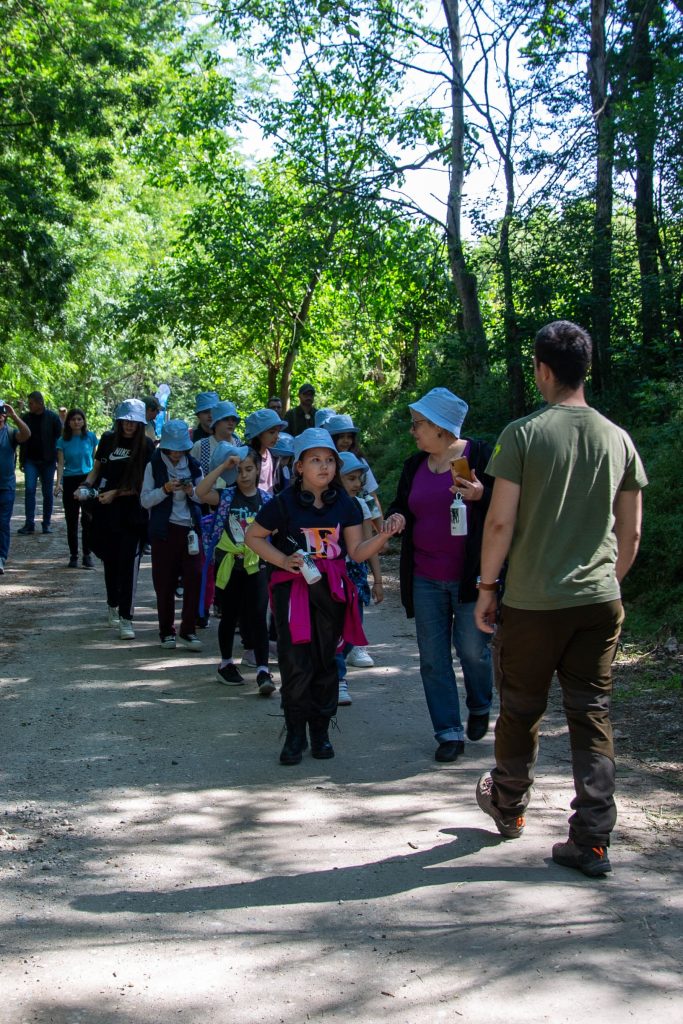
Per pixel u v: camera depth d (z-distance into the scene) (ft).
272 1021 10.68
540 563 13.87
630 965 11.61
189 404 168.04
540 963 11.69
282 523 19.15
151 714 22.31
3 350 104.17
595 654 14.05
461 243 59.36
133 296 98.78
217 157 96.27
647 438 36.19
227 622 24.93
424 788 17.74
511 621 14.15
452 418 18.67
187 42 91.81
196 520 28.43
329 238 70.90
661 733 20.01
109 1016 10.79
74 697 23.66
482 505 18.80
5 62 71.05
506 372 54.54
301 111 77.56
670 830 15.57
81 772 18.61
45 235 74.54
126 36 82.58
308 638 18.57
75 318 116.16
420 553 19.08
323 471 19.10
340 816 16.48
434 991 11.18
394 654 28.32
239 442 32.14
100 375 142.20
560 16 52.29
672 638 26.17
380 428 73.61
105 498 30.01
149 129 96.32
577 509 13.83
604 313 45.73
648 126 40.93
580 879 13.96
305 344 102.37
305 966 11.76
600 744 14.11
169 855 15.01
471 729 19.80
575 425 13.88
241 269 88.07
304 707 19.02
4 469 43.04
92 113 71.41
